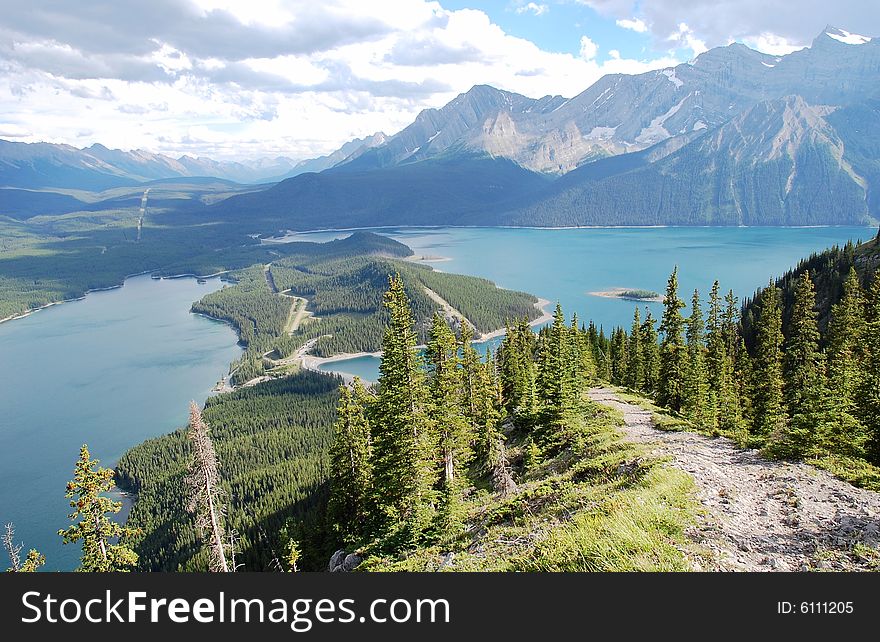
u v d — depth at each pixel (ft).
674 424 140.97
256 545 303.68
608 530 67.97
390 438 150.92
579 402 187.62
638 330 307.58
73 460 535.19
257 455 507.30
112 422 640.17
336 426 183.93
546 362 215.51
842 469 84.02
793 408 187.52
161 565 326.24
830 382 141.38
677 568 58.23
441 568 78.13
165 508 410.31
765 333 253.24
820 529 64.75
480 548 82.33
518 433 205.57
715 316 246.88
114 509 114.73
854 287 269.44
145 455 513.45
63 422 639.76
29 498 459.73
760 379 233.76
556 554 66.13
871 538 60.64
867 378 123.85
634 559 60.44
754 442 106.01
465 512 121.80
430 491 138.92
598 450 126.00
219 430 593.01
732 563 58.80
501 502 108.27
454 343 192.34
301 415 621.72
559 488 100.53
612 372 364.79
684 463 93.76
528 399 204.13
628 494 80.33
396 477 144.36
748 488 80.59
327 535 199.62
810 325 246.47
